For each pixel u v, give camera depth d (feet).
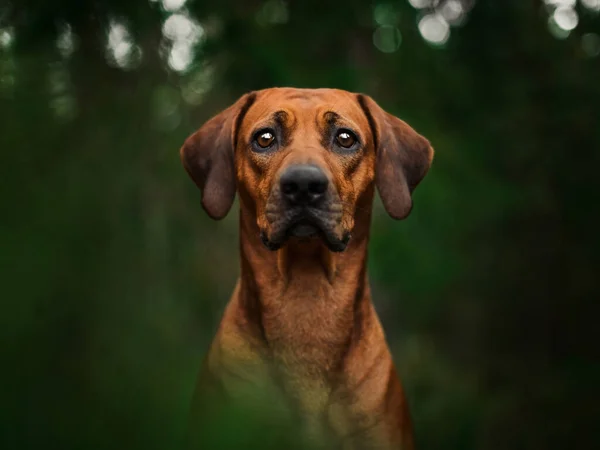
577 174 20.06
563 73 20.76
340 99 11.44
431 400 17.63
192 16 15.93
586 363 19.47
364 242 11.25
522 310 21.56
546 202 20.26
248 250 10.95
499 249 21.24
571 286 20.80
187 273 12.64
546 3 21.58
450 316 23.02
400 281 21.54
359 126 11.19
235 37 17.08
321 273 10.69
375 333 11.30
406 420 11.48
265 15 18.19
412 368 20.94
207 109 18.51
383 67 20.06
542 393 17.60
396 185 11.90
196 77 17.57
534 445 16.14
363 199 11.21
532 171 20.48
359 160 11.02
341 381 10.65
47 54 4.11
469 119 20.88
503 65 20.85
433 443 16.10
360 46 19.71
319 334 10.64
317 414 10.50
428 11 21.13
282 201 9.83
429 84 20.53
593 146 19.90
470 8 20.39
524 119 20.53
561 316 21.07
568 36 21.67
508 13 20.39
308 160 9.82
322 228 9.84
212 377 10.87
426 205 20.06
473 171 20.02
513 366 20.10
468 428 16.19
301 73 18.01
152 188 10.60
